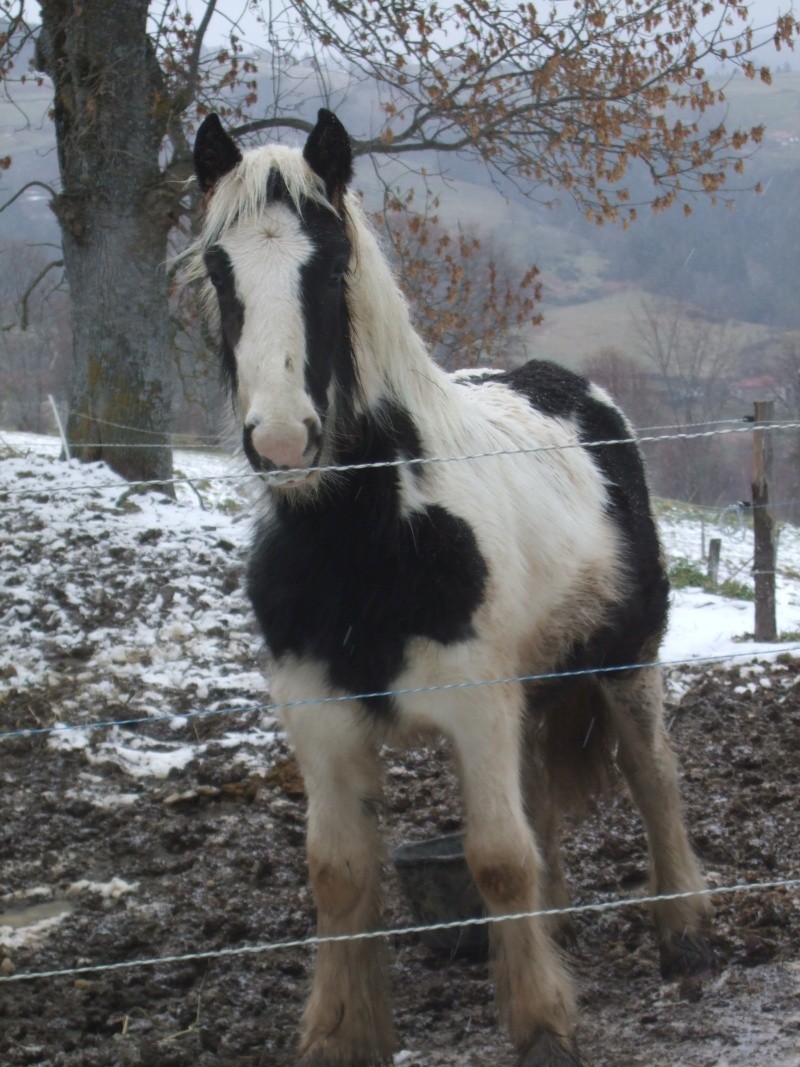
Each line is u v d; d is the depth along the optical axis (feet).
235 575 25.94
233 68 36.04
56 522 28.22
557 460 12.27
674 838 12.65
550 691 11.96
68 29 33.45
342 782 10.16
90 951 12.42
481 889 9.87
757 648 25.09
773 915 12.88
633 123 34.96
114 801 16.21
